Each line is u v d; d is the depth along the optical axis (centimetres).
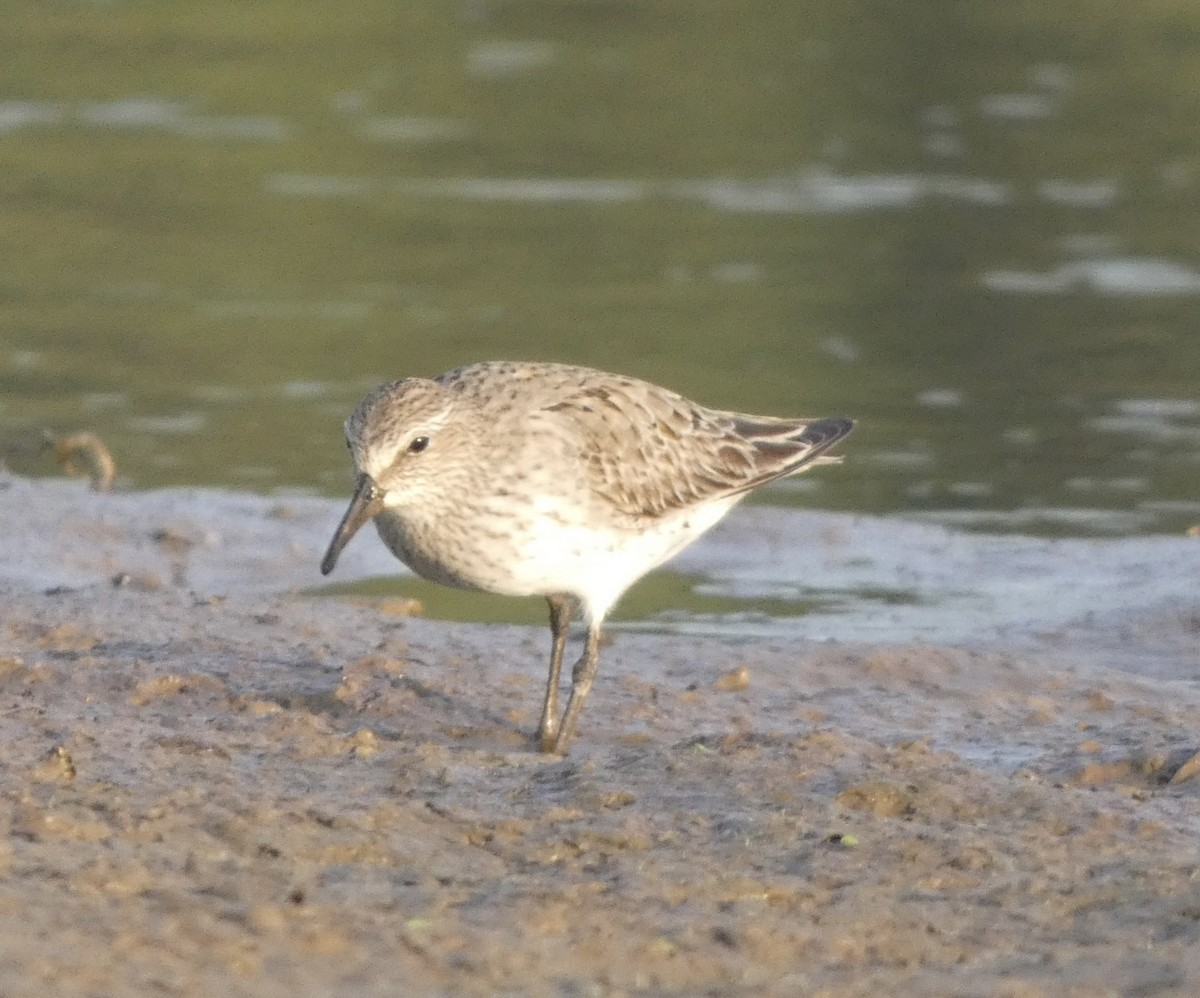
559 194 2559
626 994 760
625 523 1149
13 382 1917
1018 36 3206
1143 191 2542
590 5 3419
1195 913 845
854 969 794
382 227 2431
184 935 770
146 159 2670
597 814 946
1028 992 766
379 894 831
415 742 1085
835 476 1728
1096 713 1210
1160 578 1491
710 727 1170
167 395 1898
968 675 1270
